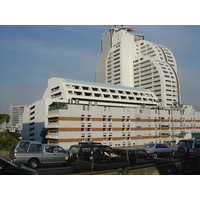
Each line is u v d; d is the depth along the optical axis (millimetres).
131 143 42719
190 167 10328
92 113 39219
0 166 7629
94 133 38719
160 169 8758
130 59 117750
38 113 58312
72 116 37250
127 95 75312
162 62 107188
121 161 9828
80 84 67938
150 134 45844
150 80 104750
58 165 14297
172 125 49938
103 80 138375
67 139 36156
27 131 67375
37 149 13148
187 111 53656
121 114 42688
